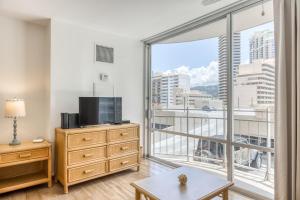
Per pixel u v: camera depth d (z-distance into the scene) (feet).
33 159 8.85
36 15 9.70
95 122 10.39
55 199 8.22
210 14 9.59
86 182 9.89
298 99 6.53
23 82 10.19
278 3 7.08
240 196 8.45
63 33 10.46
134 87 13.37
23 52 10.21
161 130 13.23
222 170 11.28
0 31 9.62
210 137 10.20
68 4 8.64
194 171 7.22
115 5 8.76
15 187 8.43
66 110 10.53
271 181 9.68
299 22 6.55
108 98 10.97
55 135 10.01
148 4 8.68
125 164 10.85
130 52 13.17
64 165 8.88
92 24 10.93
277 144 7.00
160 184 6.16
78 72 10.97
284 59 6.87
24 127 10.19
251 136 9.98
